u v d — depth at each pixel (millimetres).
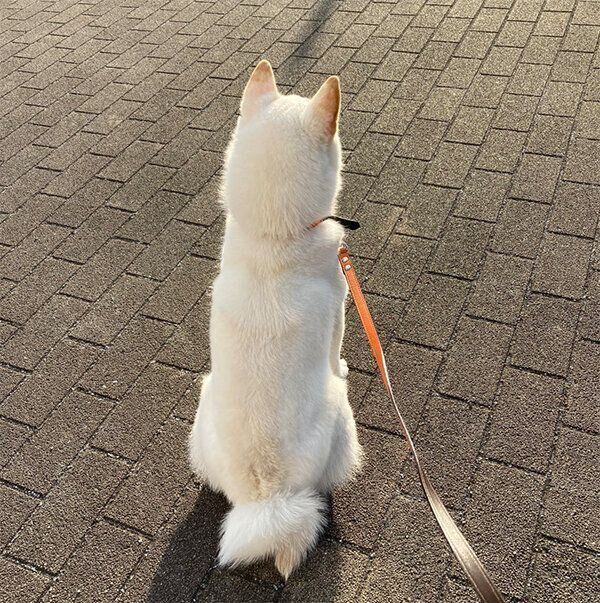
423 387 1173
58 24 2645
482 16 2227
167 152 1847
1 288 1491
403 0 2408
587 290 1291
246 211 877
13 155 1911
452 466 1052
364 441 1105
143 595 957
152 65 2266
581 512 968
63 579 982
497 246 1412
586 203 1474
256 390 860
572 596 885
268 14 2475
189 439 1108
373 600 916
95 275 1498
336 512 1016
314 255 907
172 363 1284
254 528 850
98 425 1188
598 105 1748
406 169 1648
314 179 870
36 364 1312
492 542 952
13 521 1059
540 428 1081
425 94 1896
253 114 916
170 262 1507
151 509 1056
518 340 1223
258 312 874
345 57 2129
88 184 1768
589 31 2057
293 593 937
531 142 1666
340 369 1138
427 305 1315
